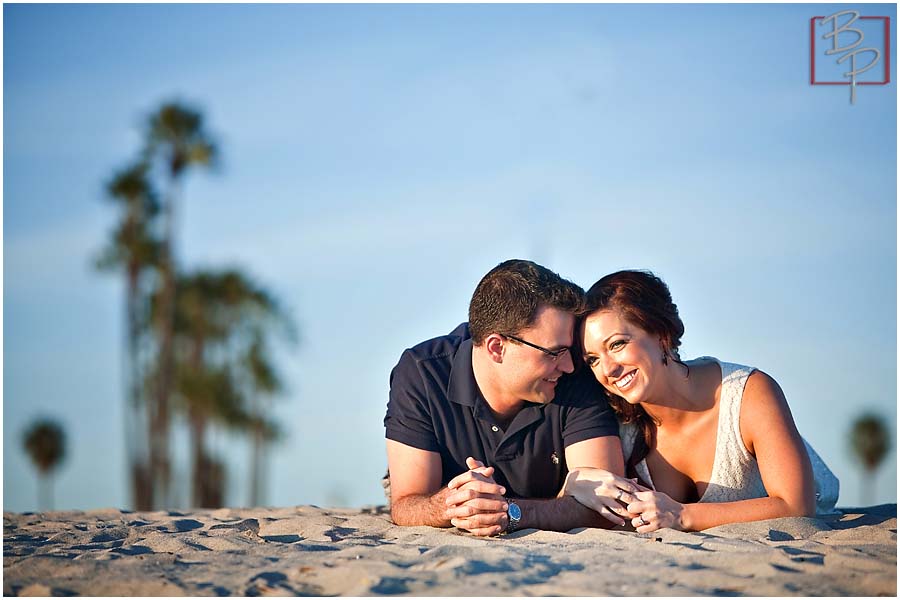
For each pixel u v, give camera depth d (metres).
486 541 3.87
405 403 4.60
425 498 4.34
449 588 3.03
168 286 28.44
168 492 28.69
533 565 3.34
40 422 33.69
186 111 28.27
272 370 29.66
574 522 4.21
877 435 39.66
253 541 4.17
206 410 28.95
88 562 3.61
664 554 3.52
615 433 4.52
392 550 3.68
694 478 4.58
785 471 4.28
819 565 3.30
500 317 4.27
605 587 3.04
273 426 29.84
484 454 4.57
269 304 29.47
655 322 4.23
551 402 4.50
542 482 4.59
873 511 5.18
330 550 3.83
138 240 28.14
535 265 4.39
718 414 4.44
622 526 4.31
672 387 4.40
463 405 4.51
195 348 29.36
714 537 3.82
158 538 4.20
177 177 28.55
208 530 4.62
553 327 4.24
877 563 3.32
